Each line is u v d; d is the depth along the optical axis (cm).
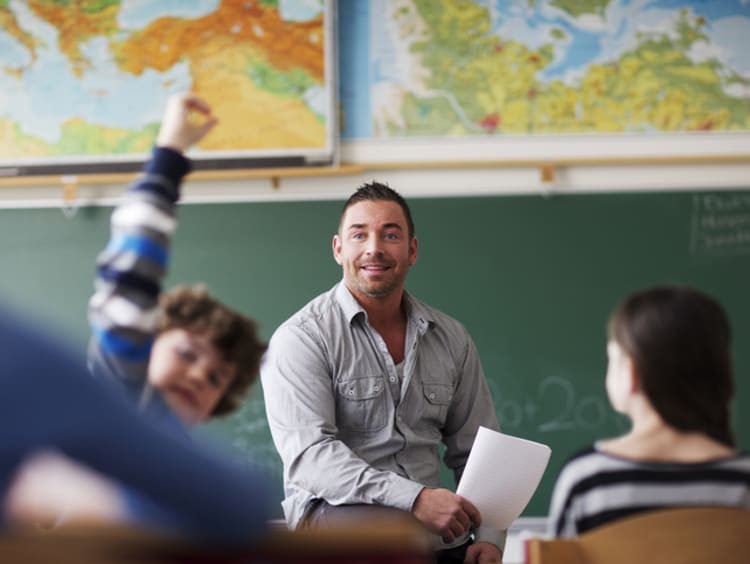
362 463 221
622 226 416
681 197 417
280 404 232
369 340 242
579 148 420
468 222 418
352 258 242
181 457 59
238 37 425
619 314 130
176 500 59
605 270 414
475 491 212
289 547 67
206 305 129
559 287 413
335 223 420
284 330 240
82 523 65
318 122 420
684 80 422
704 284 413
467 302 414
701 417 125
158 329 127
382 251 241
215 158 419
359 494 217
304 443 226
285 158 419
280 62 423
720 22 423
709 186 417
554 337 411
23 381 56
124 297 125
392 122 424
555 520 130
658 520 122
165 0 428
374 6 427
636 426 130
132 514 64
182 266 420
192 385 126
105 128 425
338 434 238
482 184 420
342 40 427
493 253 416
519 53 425
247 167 420
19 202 425
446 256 416
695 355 125
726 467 124
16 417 55
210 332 127
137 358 124
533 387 409
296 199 421
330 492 220
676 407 125
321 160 419
